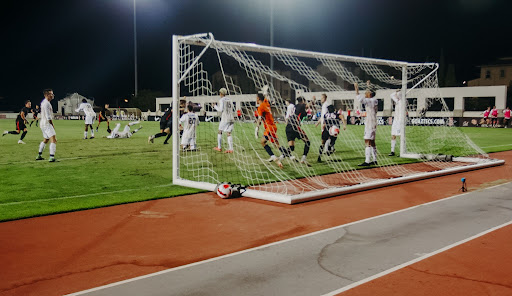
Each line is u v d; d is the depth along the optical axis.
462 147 16.08
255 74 10.73
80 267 3.80
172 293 3.23
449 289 3.26
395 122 13.08
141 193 7.17
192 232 4.95
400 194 7.29
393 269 3.71
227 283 3.42
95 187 7.68
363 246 4.38
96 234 4.85
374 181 8.07
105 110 23.80
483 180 8.73
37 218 5.55
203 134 21.67
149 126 31.14
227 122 12.98
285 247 4.36
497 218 5.54
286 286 3.35
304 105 10.51
